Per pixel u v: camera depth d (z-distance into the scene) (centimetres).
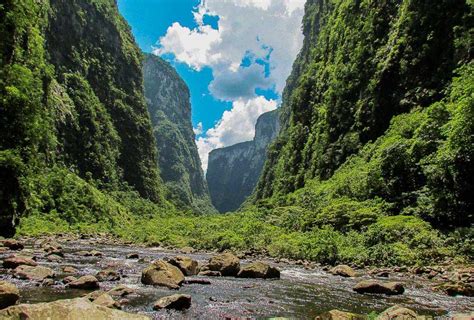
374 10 7025
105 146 11531
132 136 13700
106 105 13025
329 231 3186
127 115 13775
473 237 2389
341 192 4512
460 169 2656
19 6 3453
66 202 6394
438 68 4797
